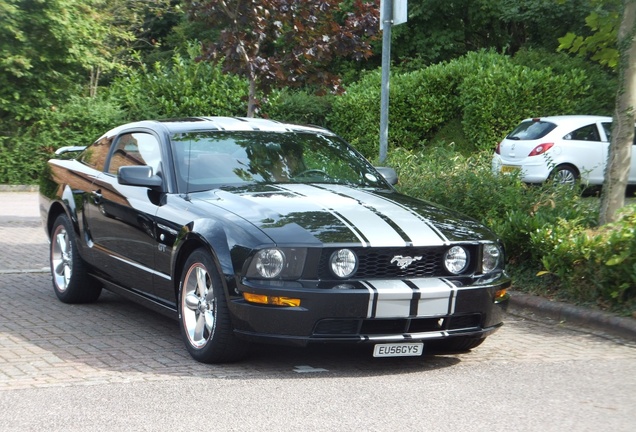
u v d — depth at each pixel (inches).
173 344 265.3
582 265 314.3
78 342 265.3
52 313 309.3
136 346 261.4
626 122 354.3
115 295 346.9
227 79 1041.5
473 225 255.4
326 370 237.8
